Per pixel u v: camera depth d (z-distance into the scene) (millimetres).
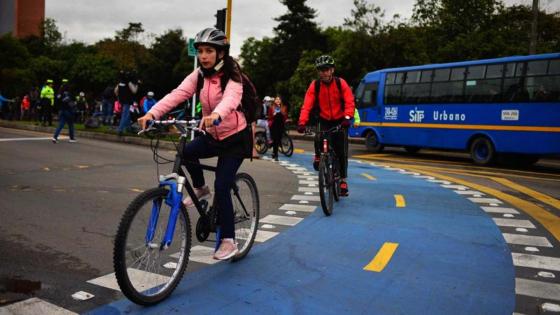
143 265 3551
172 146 15289
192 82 4078
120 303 3658
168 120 4082
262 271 4457
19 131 19969
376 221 6590
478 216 7074
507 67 15477
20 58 60781
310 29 65375
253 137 4309
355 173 11781
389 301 3822
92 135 18297
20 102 30141
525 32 36750
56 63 61812
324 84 7191
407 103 18672
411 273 4496
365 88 20500
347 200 8070
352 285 4152
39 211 6469
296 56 63406
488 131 15859
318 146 7250
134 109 23766
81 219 6145
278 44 66062
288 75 64188
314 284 4156
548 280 4391
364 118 20469
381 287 4121
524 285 4238
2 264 4445
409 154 19766
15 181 8516
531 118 14812
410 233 5980
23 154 12094
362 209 7359
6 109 29750
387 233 5953
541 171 14508
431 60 34562
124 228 3326
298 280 4246
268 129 16359
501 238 5848
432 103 17719
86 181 8789
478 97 16203
